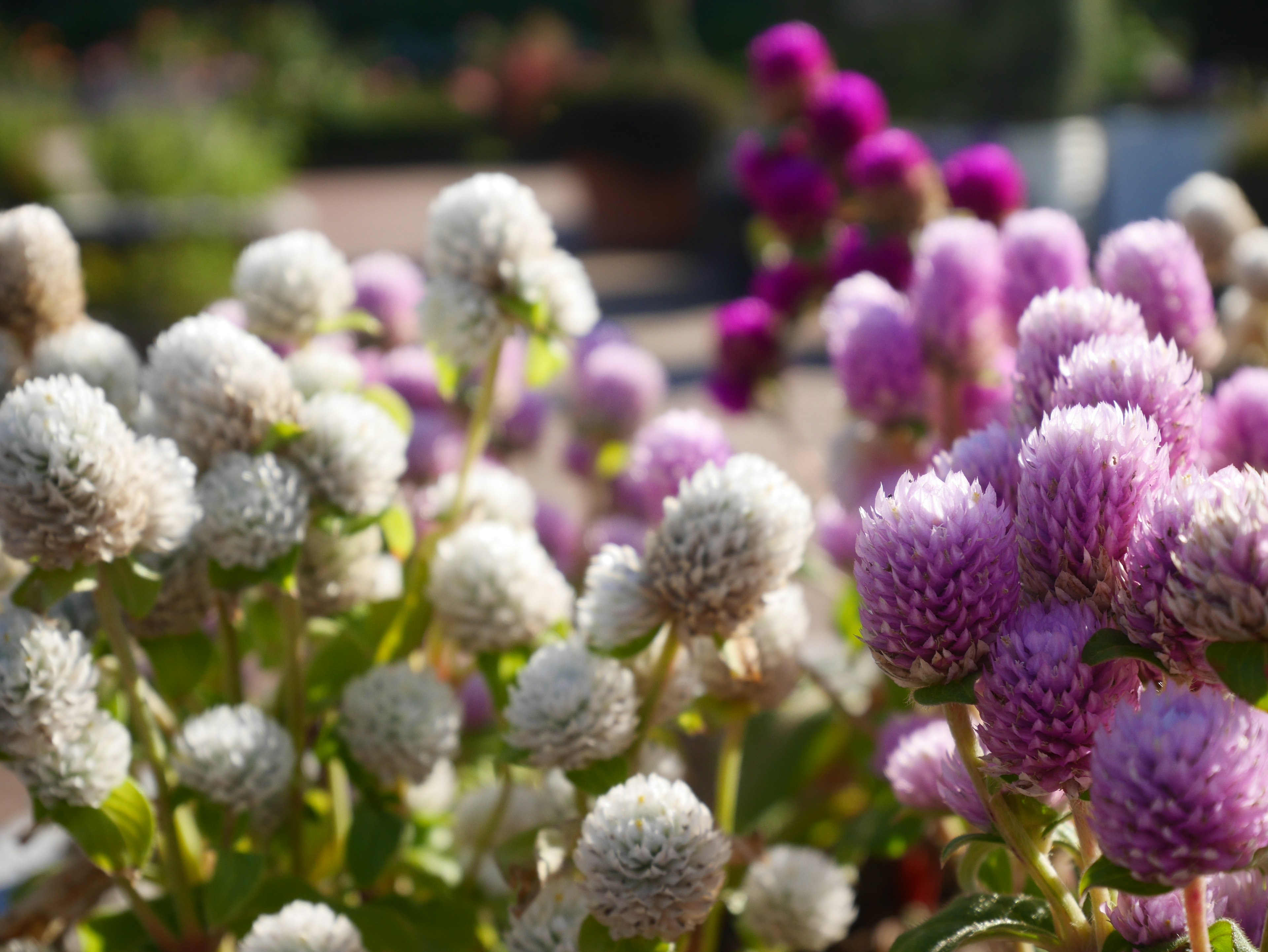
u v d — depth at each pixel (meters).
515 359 0.50
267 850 0.35
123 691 0.34
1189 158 1.40
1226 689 0.23
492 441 0.55
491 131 4.84
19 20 5.79
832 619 0.57
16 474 0.28
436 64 6.37
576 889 0.30
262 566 0.31
